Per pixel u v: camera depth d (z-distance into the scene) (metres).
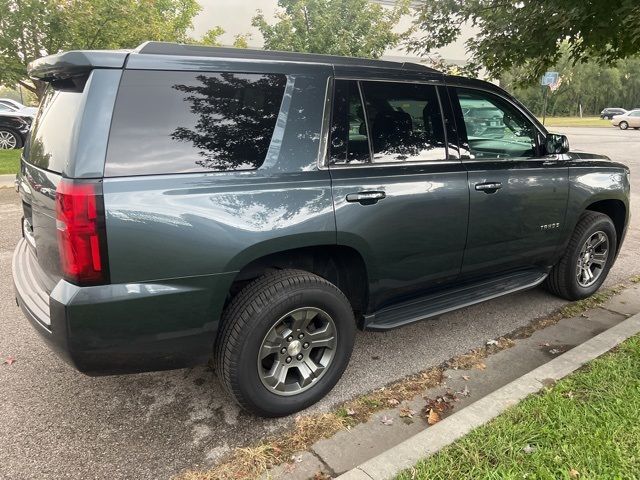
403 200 2.99
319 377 2.87
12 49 10.22
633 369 3.03
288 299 2.60
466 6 5.20
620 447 2.36
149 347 2.38
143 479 2.37
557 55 5.15
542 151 3.94
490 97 3.61
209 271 2.39
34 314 2.44
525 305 4.43
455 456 2.33
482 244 3.51
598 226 4.29
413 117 3.17
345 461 2.48
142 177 2.26
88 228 2.14
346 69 2.90
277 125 2.64
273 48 12.19
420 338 3.81
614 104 85.06
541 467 2.24
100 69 2.23
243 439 2.65
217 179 2.42
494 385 3.18
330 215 2.70
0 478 2.35
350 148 2.88
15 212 7.48
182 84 2.39
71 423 2.77
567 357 3.19
